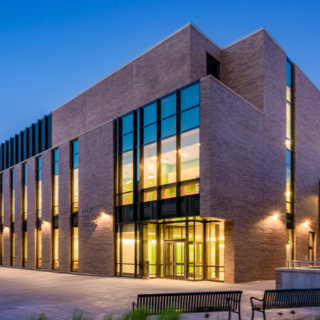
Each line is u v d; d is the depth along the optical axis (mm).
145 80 26828
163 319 6992
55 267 31594
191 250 22031
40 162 35938
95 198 27656
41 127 38344
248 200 22141
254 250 22047
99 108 30969
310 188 30219
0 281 22750
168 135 22938
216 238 22031
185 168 21469
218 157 20188
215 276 21688
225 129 20922
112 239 25609
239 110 22250
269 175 24359
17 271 32094
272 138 25109
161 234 24578
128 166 25562
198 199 20297
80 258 28328
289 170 27875
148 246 23953
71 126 33938
